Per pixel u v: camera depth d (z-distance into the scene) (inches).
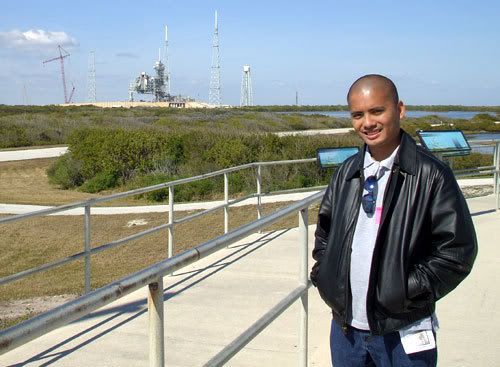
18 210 666.2
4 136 1599.4
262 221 120.5
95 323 228.8
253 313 233.5
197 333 213.9
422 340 98.2
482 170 406.6
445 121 2340.1
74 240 493.0
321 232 110.0
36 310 311.3
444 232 94.9
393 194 96.6
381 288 95.7
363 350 102.0
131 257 434.0
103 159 901.8
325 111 5388.8
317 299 244.8
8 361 195.0
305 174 751.1
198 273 288.2
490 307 216.2
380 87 98.8
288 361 189.8
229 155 836.0
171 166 869.8
